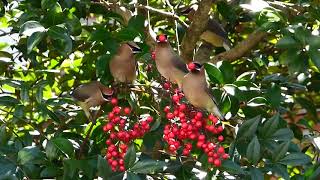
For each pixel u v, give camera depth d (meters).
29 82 3.51
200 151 3.31
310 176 3.26
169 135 3.21
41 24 3.28
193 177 3.28
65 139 3.25
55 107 3.56
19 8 3.52
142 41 3.32
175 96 3.22
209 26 3.61
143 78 3.48
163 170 3.29
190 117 3.25
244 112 3.37
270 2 3.48
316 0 3.50
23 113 3.37
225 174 3.30
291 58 3.30
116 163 3.22
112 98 3.34
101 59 3.31
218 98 3.28
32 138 3.39
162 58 3.24
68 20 3.31
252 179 3.19
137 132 3.27
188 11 3.60
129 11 3.52
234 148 3.26
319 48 3.27
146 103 3.47
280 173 3.22
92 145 3.39
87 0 3.52
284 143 3.24
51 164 3.25
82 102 3.36
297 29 3.28
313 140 3.52
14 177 3.23
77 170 3.27
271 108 3.43
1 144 3.32
